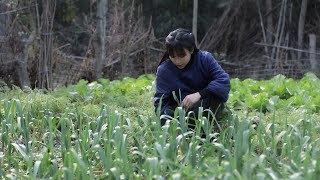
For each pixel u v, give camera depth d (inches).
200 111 213.8
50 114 249.6
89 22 697.6
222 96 233.9
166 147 192.9
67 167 182.7
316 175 173.6
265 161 194.9
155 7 740.0
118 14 576.1
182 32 227.0
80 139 214.2
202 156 201.2
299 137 204.7
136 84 403.9
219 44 707.4
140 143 210.7
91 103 357.4
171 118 219.8
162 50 581.3
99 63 495.2
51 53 455.8
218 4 738.2
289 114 305.7
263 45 681.6
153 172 174.7
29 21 486.9
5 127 221.9
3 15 456.8
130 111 315.3
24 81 450.6
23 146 207.8
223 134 210.4
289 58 685.3
